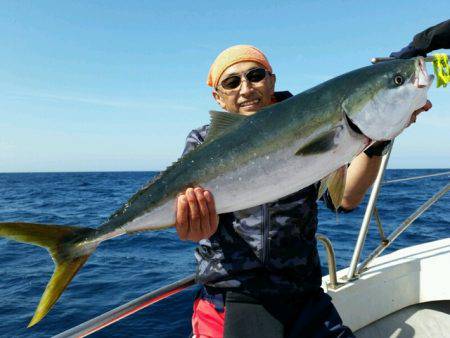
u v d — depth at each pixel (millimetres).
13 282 3139
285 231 889
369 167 911
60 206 10148
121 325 2086
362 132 850
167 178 883
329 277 1259
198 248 962
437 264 1343
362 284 1277
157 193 882
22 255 4148
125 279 3121
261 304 879
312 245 938
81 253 866
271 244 879
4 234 831
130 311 874
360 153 884
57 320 2301
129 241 4914
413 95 848
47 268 3586
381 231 1279
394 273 1350
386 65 868
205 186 857
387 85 846
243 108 1029
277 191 850
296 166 841
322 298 936
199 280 923
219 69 1037
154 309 2271
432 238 4145
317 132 835
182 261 3760
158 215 882
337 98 845
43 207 9938
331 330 890
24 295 2814
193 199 805
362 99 843
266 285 871
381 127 852
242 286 874
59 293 834
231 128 886
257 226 887
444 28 940
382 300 1316
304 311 901
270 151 849
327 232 4648
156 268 3479
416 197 9695
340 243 3939
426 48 981
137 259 3877
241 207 857
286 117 854
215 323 911
